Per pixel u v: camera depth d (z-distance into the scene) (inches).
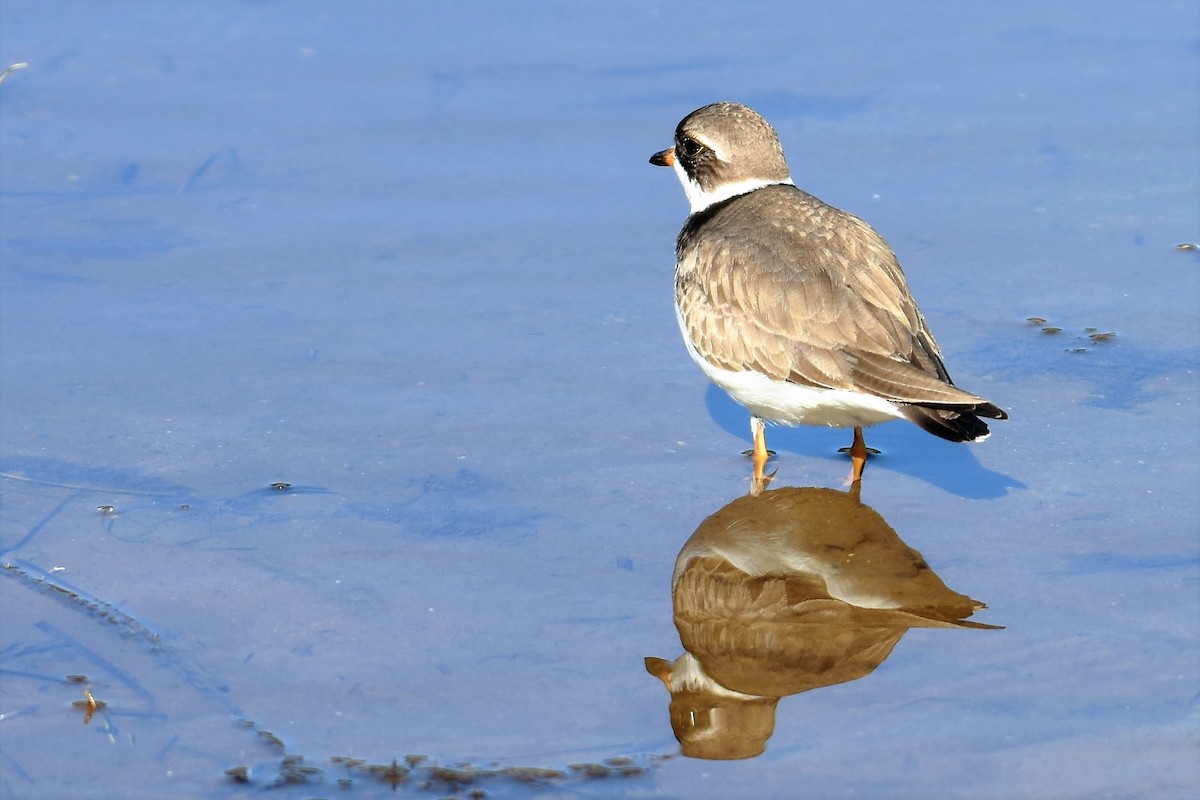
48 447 497.7
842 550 451.8
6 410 518.9
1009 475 487.2
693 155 560.1
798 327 483.5
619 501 477.4
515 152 719.1
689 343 516.7
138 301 595.5
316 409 526.6
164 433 508.4
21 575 427.5
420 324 584.7
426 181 693.9
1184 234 636.7
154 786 347.9
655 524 464.8
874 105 754.2
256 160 709.3
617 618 414.9
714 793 344.8
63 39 819.4
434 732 366.3
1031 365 550.6
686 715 372.5
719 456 509.0
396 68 797.9
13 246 631.8
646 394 543.5
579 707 375.9
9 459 489.4
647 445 512.4
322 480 483.8
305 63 801.6
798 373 482.9
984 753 355.9
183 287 606.5
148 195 678.5
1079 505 466.9
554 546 450.6
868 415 482.0
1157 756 352.5
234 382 541.6
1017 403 527.2
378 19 857.5
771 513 473.4
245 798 344.8
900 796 343.0
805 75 785.6
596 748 360.5
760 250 500.7
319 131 735.7
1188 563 432.5
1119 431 506.9
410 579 431.5
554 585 430.3
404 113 754.2
